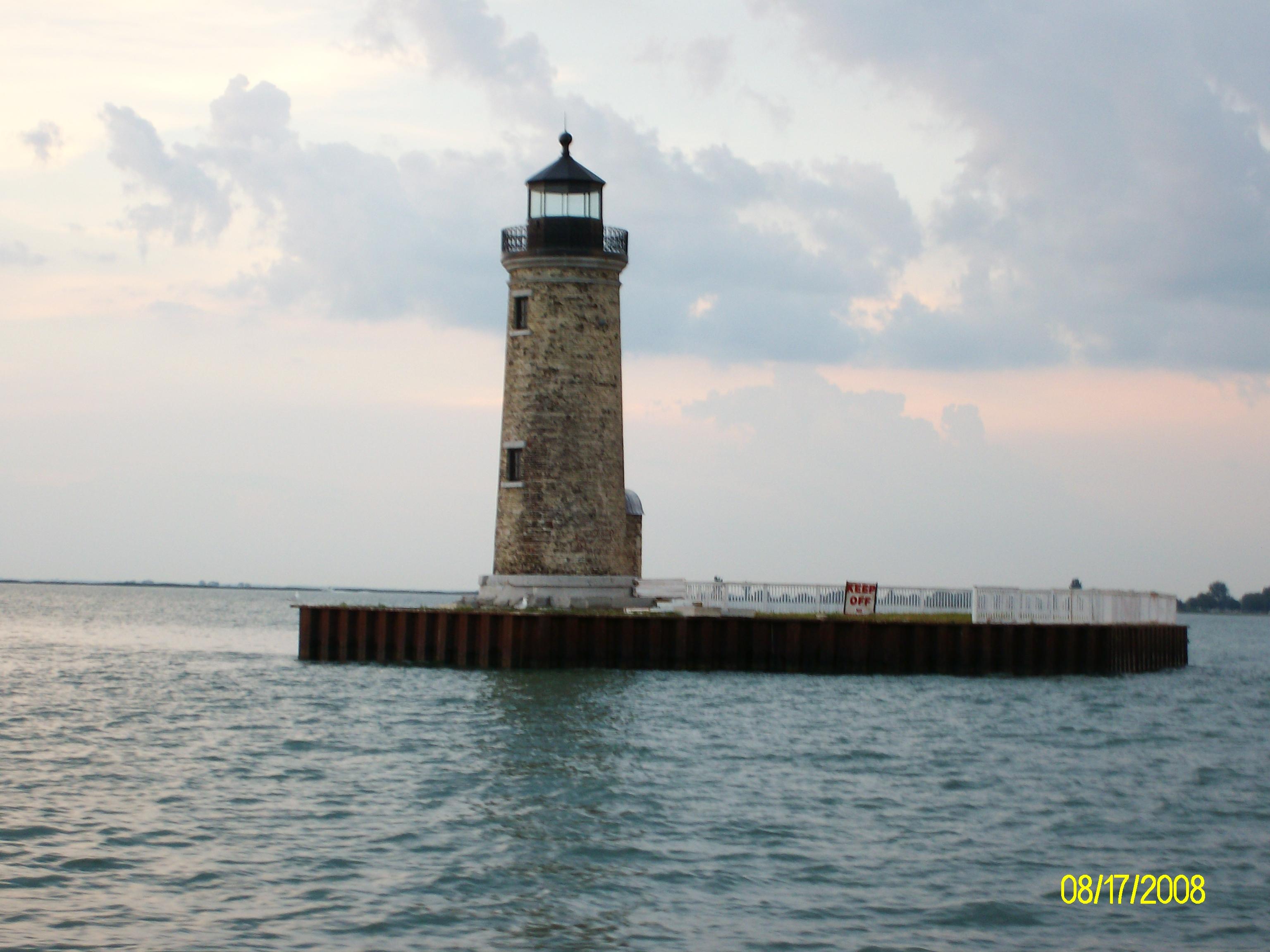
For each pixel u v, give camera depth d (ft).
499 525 198.80
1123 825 96.32
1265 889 81.35
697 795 103.86
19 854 84.23
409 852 86.22
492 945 70.28
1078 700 165.48
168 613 560.20
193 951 68.54
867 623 180.04
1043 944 71.46
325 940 70.54
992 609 184.14
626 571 201.36
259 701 158.30
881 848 88.79
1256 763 124.06
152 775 110.01
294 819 94.48
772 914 75.31
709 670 179.93
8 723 140.77
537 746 123.95
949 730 138.41
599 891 78.95
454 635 184.75
